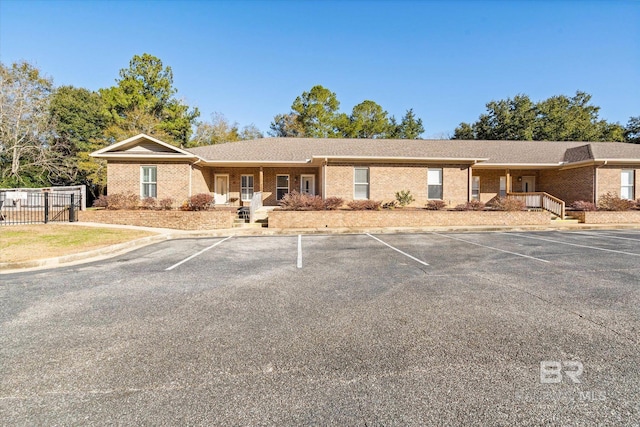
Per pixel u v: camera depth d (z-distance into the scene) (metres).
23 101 25.83
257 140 22.34
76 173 30.28
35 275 6.55
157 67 35.22
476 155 19.42
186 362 3.09
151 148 16.97
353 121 44.91
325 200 15.70
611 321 4.05
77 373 2.91
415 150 19.36
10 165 27.02
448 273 6.58
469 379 2.79
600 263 7.49
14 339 3.61
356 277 6.29
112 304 4.75
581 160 18.48
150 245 10.41
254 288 5.56
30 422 2.29
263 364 3.05
